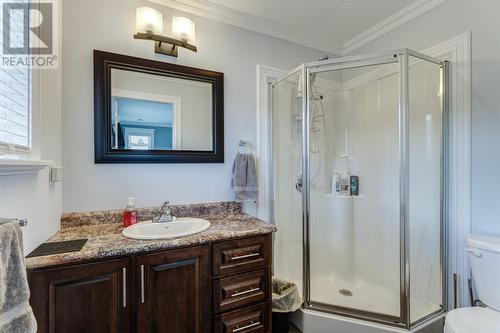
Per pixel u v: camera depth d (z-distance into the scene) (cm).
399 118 171
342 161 229
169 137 175
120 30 162
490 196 150
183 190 182
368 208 220
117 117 160
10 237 65
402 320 156
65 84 147
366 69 202
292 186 211
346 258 225
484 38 152
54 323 101
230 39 199
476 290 147
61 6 145
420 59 171
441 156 172
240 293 141
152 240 124
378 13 198
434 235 177
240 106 203
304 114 196
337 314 164
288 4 187
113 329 111
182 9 181
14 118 98
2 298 61
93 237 129
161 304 121
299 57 231
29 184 104
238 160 194
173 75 176
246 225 157
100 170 156
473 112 157
